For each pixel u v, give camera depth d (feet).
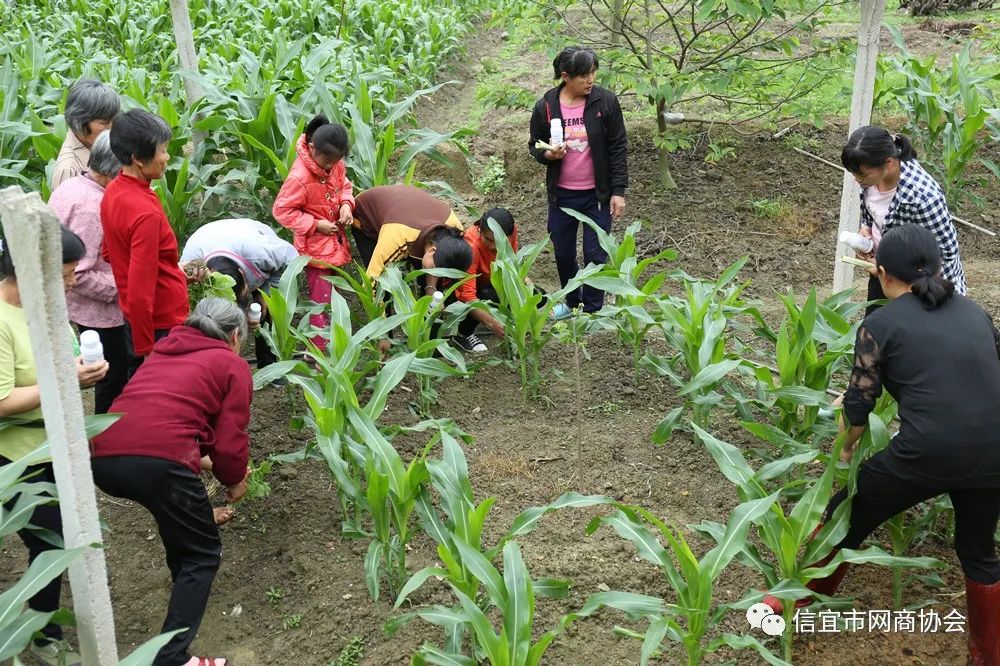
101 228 15.39
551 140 20.34
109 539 15.57
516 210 28.14
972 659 12.59
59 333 9.21
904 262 11.61
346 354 15.53
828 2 26.99
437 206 19.80
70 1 43.34
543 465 16.76
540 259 25.61
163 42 39.19
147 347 14.76
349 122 25.54
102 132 15.10
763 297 23.07
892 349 11.50
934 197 14.84
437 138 24.62
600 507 15.60
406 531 13.29
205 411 12.77
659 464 16.62
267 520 15.67
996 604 11.94
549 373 19.75
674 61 26.32
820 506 11.99
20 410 11.77
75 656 12.57
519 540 14.93
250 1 42.27
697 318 16.38
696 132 30.40
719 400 15.71
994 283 22.84
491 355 20.39
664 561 11.80
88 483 9.75
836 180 28.02
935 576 13.56
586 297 21.61
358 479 14.67
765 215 26.45
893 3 44.86
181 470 12.25
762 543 14.67
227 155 24.63
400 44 39.40
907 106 27.76
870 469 11.93
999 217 26.37
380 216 19.79
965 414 11.07
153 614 14.06
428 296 17.25
